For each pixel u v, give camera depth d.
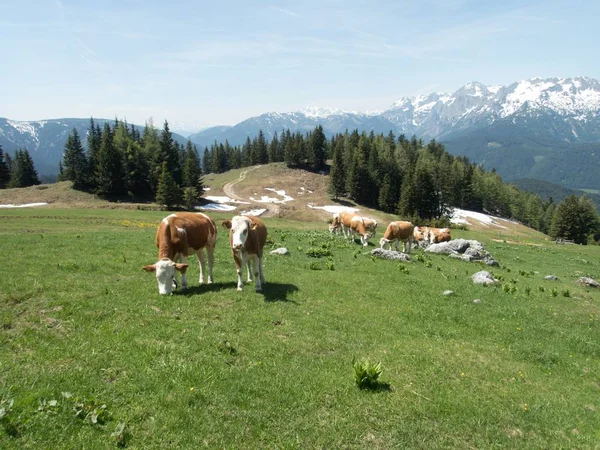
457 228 97.38
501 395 9.79
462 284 21.14
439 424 8.10
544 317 17.05
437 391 9.40
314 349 10.81
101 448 6.14
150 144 112.56
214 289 14.45
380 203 116.94
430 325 14.23
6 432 6.08
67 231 37.97
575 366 12.41
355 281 18.53
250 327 11.47
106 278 14.55
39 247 19.67
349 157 136.62
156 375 8.24
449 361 11.30
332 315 13.59
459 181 138.38
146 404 7.30
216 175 164.38
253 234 14.31
